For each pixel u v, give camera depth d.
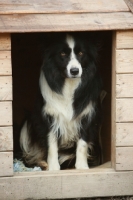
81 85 4.66
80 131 4.79
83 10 4.04
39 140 4.91
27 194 4.18
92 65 4.68
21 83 5.87
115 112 4.18
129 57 4.10
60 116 4.70
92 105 4.76
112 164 4.35
